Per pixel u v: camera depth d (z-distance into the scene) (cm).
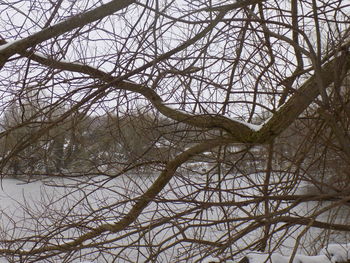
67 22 354
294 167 475
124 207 450
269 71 419
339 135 384
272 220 367
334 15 416
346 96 430
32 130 411
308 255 539
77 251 460
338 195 363
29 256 458
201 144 455
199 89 418
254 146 453
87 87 392
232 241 376
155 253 401
